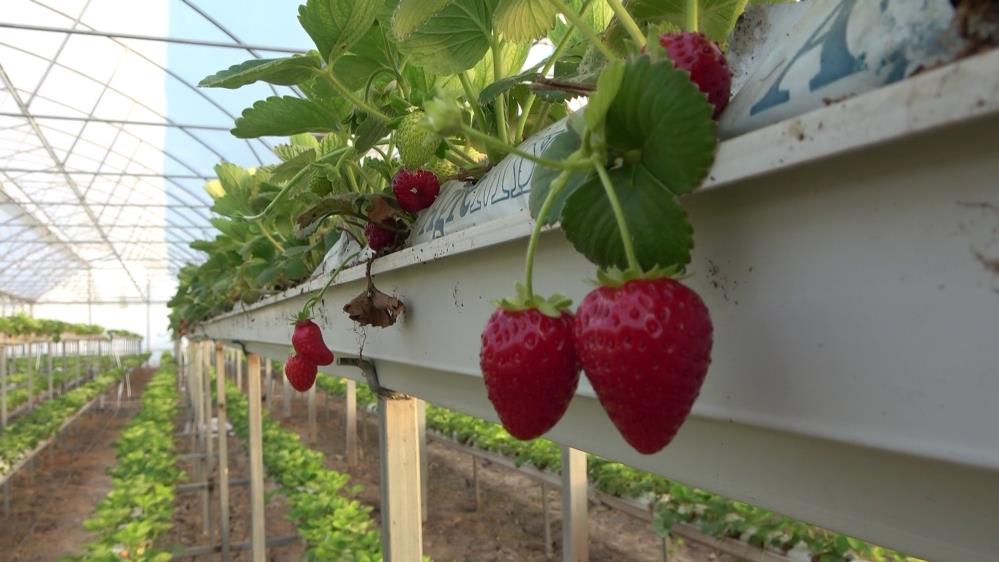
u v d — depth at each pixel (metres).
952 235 0.37
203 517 7.86
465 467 9.84
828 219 0.44
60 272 28.28
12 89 9.71
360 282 1.46
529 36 1.15
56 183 14.93
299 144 2.44
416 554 1.79
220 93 9.38
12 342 10.62
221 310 4.83
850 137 0.37
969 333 0.37
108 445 13.37
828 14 0.50
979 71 0.32
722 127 0.56
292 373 1.55
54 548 7.43
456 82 1.69
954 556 0.45
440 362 1.09
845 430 0.44
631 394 0.47
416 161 1.26
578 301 0.69
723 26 0.93
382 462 1.80
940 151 0.37
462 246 0.85
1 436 9.15
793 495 0.56
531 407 0.56
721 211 0.53
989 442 0.36
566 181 0.54
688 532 3.96
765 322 0.50
